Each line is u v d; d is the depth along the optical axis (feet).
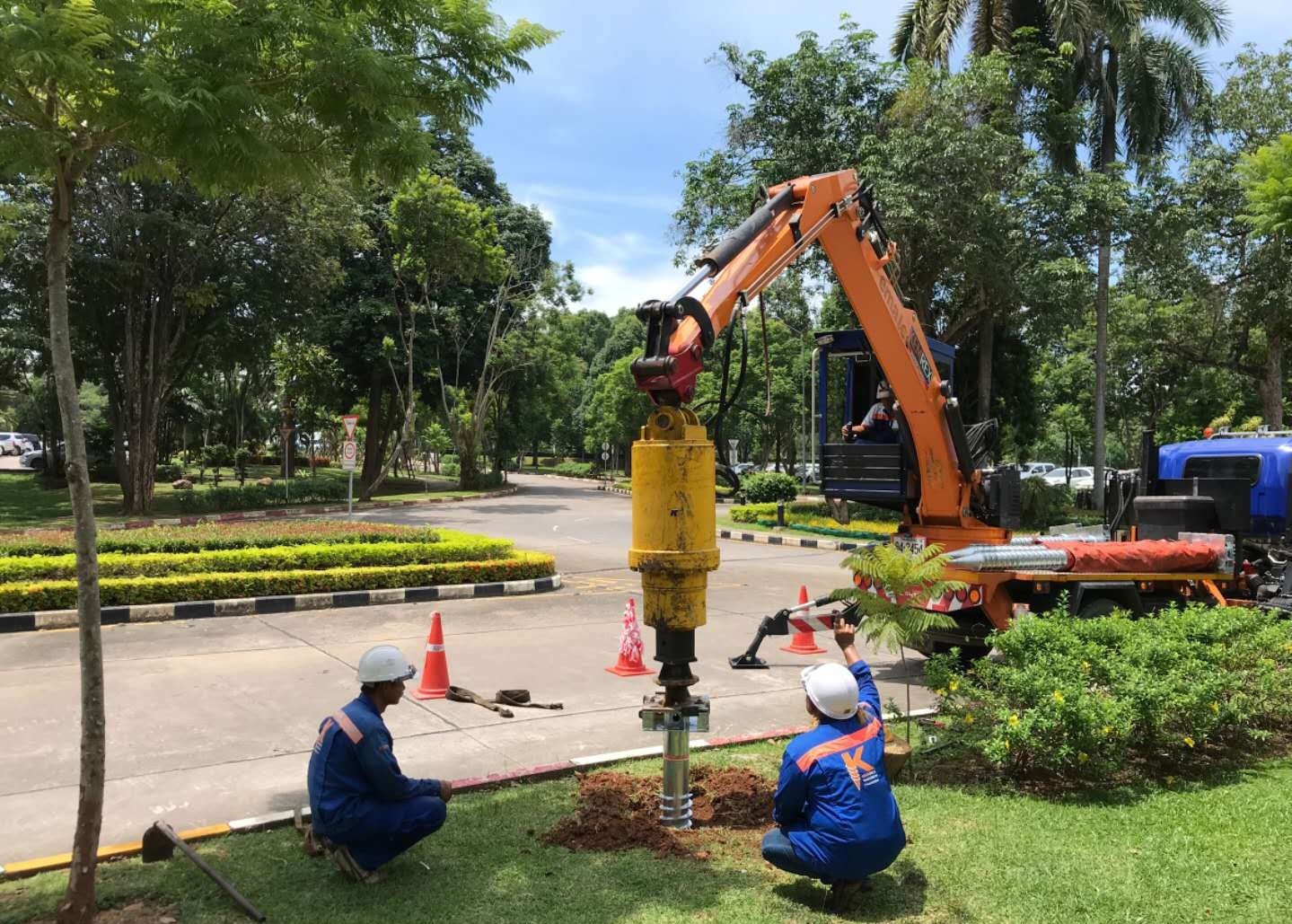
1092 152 84.48
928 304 73.41
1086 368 112.88
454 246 94.79
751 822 16.42
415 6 14.56
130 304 78.95
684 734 15.99
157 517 79.46
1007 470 29.07
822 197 21.15
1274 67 79.00
